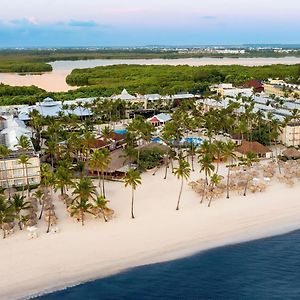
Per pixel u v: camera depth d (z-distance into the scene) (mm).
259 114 150625
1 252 78188
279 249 82562
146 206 98688
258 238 86188
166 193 106750
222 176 110875
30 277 71188
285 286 71812
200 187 106312
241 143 139750
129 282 71562
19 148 116188
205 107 196000
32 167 111062
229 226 89938
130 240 83250
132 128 136000
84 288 69500
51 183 96188
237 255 80250
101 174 118188
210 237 85625
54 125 142375
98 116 186500
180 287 70875
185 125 147875
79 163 118625
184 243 83062
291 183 110875
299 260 78938
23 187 105688
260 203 100938
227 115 157625
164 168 126562
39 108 187875
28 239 82750
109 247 80625
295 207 99375
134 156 121000
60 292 68312
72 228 87375
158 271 74688
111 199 102938
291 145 147000
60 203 100250
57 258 76688
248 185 108250
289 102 185375
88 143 121938
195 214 94688
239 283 72500
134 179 93375
